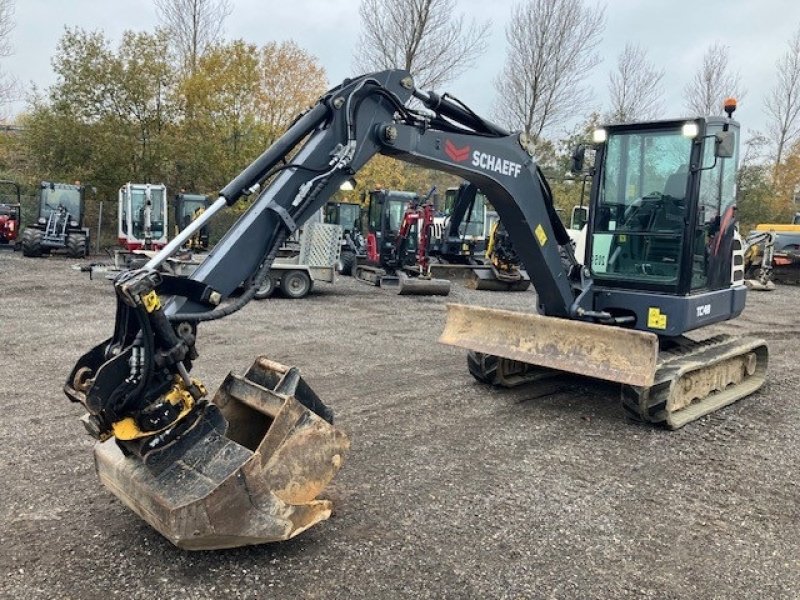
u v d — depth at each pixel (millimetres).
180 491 3055
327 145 4113
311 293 14078
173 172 24719
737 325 11719
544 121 24594
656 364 5395
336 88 4246
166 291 3342
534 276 6125
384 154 4652
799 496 4348
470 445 5043
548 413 5910
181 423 3250
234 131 25094
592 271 6383
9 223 21625
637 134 6059
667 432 5496
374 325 10328
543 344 5836
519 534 3691
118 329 3232
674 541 3693
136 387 3070
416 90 4754
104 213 24125
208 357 7695
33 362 7094
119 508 3807
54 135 22969
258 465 3137
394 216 16078
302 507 3297
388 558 3377
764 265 18141
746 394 6637
